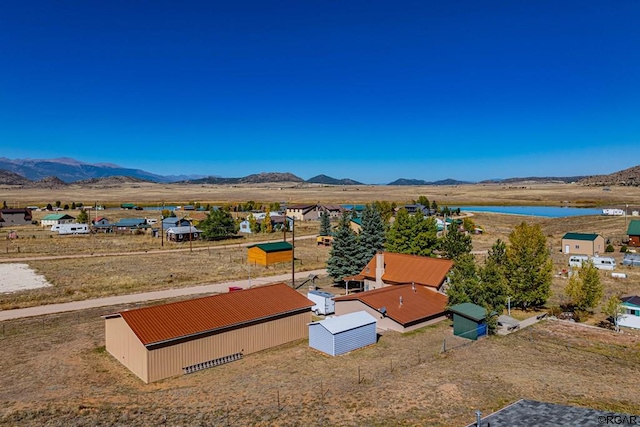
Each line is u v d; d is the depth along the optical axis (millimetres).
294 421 18734
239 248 80688
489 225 114938
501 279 34781
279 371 26188
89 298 44281
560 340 30828
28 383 24344
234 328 28844
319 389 22656
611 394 21078
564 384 22406
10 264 62062
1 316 38094
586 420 14633
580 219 114312
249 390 22984
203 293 46594
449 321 36812
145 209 175875
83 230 103125
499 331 33281
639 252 69562
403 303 36469
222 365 27797
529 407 16062
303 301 33312
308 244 85688
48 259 66562
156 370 25125
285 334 31969
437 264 41906
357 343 30172
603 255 69625
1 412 20375
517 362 26250
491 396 20797
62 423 19078
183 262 65312
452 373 24250
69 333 33531
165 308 28859
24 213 121938
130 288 48375
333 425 18203
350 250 52781
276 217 118625
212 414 19797
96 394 22859
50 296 44500
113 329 28766
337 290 49156
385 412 19281
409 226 54781
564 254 72250
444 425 17844
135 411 20328
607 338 31250
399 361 27234
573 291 37250
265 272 58094
